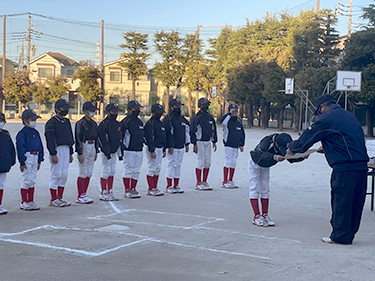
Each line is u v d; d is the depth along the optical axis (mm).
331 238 6309
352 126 6234
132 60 55094
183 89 64938
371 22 33562
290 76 38562
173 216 8094
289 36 41250
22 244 6020
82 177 9312
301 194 10570
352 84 28078
